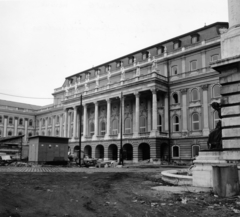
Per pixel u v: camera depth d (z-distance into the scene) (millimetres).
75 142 57812
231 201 7797
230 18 10984
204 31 44281
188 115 43406
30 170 24359
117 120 54594
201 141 40844
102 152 55656
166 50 48250
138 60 54125
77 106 60469
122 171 23781
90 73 65375
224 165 8734
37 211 6969
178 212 6734
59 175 18031
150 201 8062
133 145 46094
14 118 81688
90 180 14594
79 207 7441
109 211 6945
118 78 56188
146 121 49438
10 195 9156
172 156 44219
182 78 44406
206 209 6977
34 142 37844
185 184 11281
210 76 41125
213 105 11609
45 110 81312
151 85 44781
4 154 41906
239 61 9992
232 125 10062
